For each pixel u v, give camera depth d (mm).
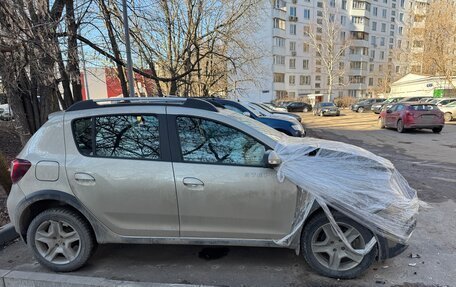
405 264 3395
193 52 16719
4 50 5141
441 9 35250
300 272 3281
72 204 3209
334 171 3080
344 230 3109
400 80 46969
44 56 6102
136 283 2982
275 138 3367
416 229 4273
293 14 55031
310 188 3010
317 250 3158
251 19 17859
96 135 3303
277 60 53375
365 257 3047
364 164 3166
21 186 3291
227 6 17078
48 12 6270
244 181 3076
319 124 22812
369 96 63875
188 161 3166
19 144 11070
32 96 6574
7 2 5141
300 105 42312
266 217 3105
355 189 3023
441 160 9008
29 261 3680
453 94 35625
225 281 3154
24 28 5480
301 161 3111
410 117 15609
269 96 52312
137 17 10305
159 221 3203
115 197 3184
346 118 28594
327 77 58969
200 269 3383
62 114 3398
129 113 3299
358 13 60938
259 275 3246
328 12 54125
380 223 2990
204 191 3096
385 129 18328
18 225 3363
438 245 3816
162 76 16562
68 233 3348
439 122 15594
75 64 7539
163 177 3135
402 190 3312
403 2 68125
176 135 3221
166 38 15266
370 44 64688
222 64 18922
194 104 3309
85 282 3039
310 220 3121
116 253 3758
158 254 3719
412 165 8359
